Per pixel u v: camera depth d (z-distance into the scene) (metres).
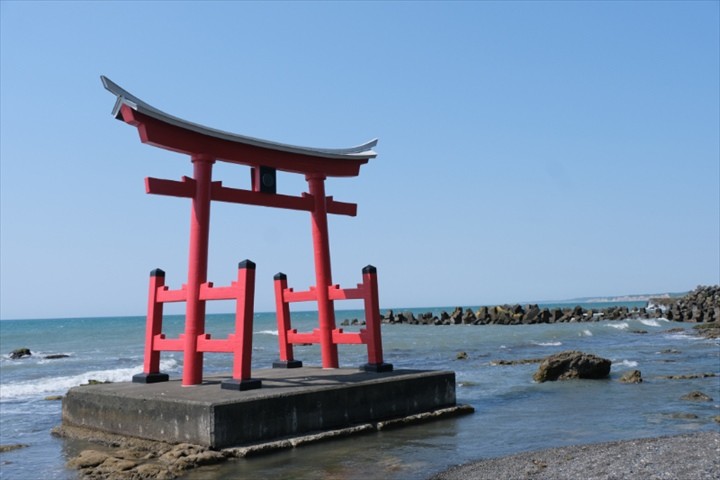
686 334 49.00
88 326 107.44
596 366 21.55
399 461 10.59
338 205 17.38
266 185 15.33
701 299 78.62
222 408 10.94
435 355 34.50
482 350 37.91
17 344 52.72
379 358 15.65
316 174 16.59
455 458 10.84
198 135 13.91
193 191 13.98
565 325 63.50
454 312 79.06
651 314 77.12
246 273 12.90
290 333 17.53
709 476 8.73
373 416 13.58
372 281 15.88
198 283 13.83
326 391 12.70
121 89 12.75
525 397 17.91
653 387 19.45
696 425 13.48
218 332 64.00
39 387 23.39
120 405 12.62
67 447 12.45
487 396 18.16
